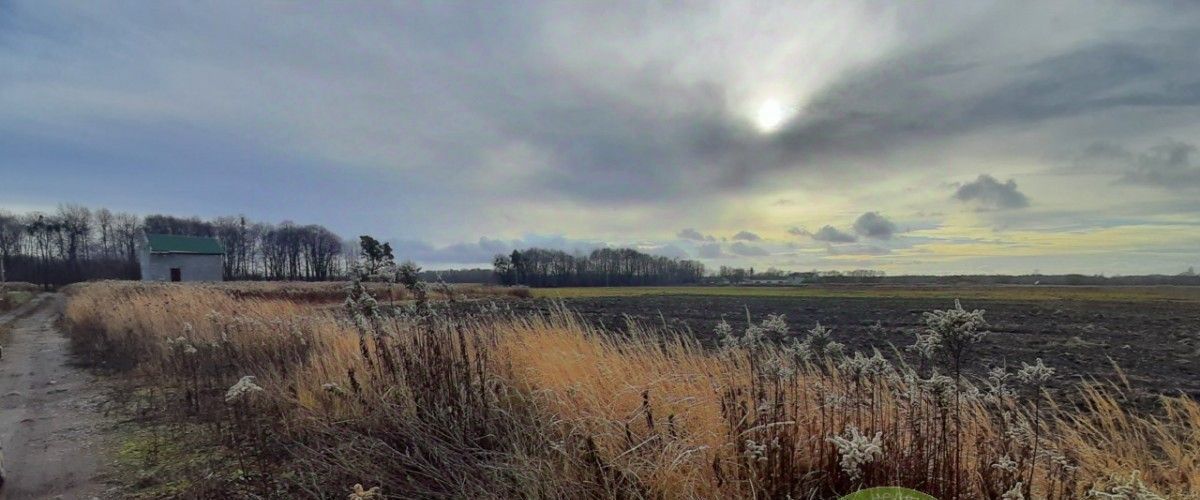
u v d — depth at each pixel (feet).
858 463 8.89
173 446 16.28
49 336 52.95
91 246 273.33
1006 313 66.95
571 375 16.03
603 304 88.17
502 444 13.38
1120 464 11.47
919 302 93.86
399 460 13.17
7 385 27.86
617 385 15.44
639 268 286.25
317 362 21.65
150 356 30.78
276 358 23.61
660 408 13.52
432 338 16.53
